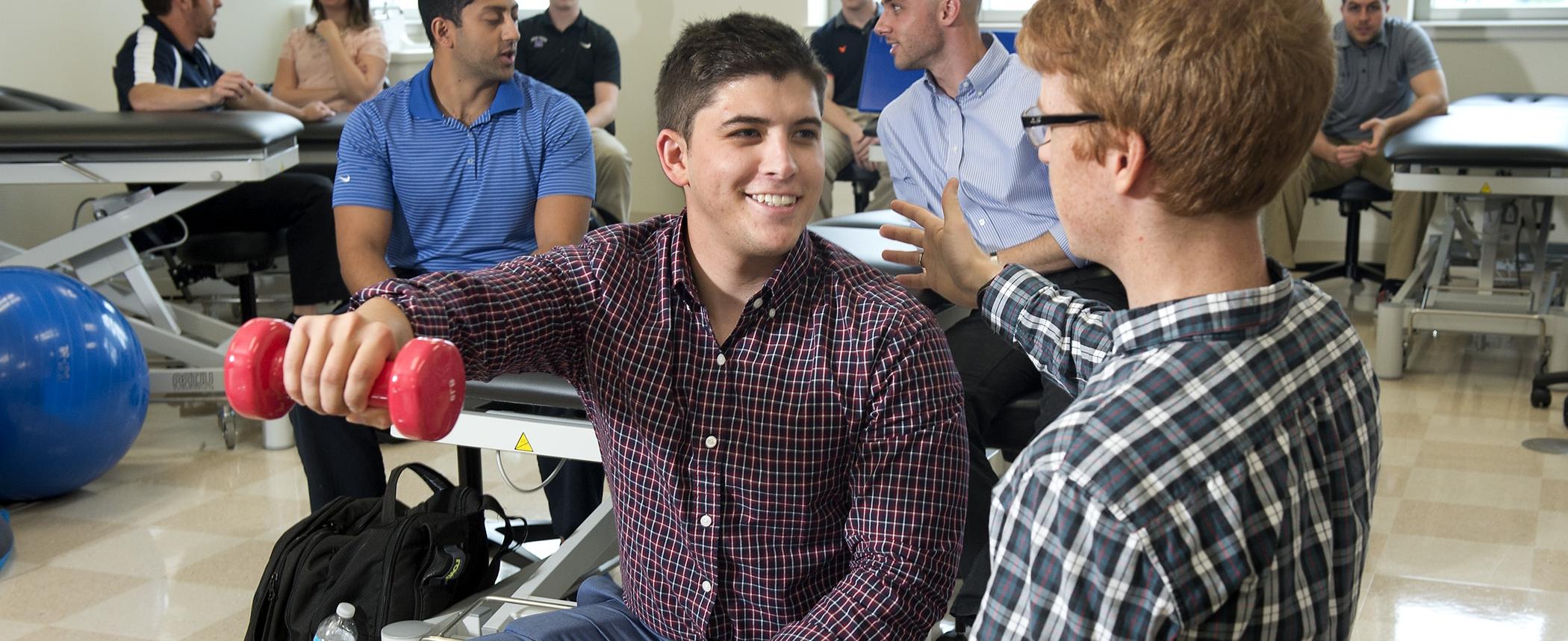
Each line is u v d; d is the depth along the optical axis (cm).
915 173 261
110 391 290
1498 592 242
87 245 335
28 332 279
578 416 232
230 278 427
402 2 684
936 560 118
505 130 259
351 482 248
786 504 121
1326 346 78
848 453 121
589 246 122
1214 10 72
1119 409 73
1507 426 347
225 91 390
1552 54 511
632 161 659
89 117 321
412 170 258
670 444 121
